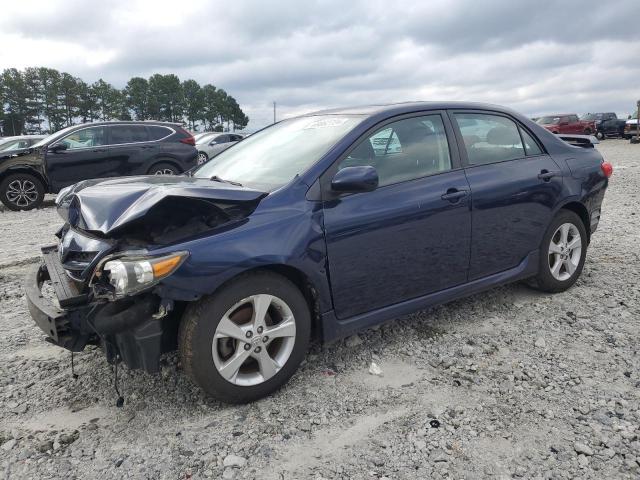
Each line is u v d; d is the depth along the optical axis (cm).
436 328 391
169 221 274
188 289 261
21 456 255
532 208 410
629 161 1744
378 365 337
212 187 287
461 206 364
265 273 290
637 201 931
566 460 242
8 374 340
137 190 294
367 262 325
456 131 383
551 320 398
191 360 274
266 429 272
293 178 314
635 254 564
